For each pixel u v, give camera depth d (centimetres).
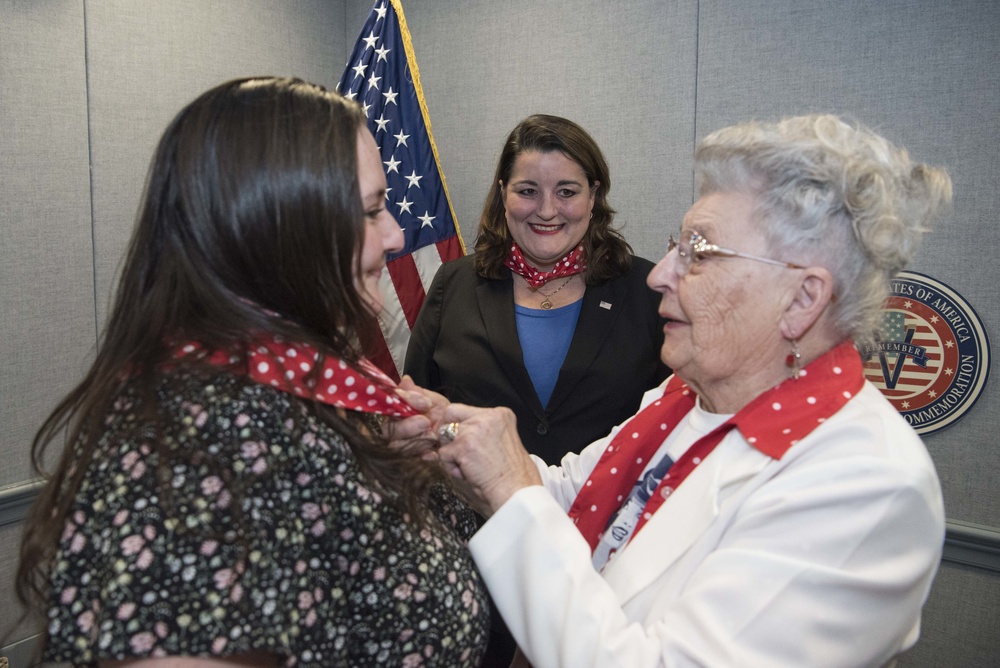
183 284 76
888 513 84
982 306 222
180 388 71
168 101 270
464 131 319
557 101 293
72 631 65
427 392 112
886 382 239
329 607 75
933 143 224
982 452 227
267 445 71
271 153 77
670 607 91
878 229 92
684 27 262
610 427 187
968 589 233
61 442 247
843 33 235
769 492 90
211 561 64
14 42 225
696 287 99
